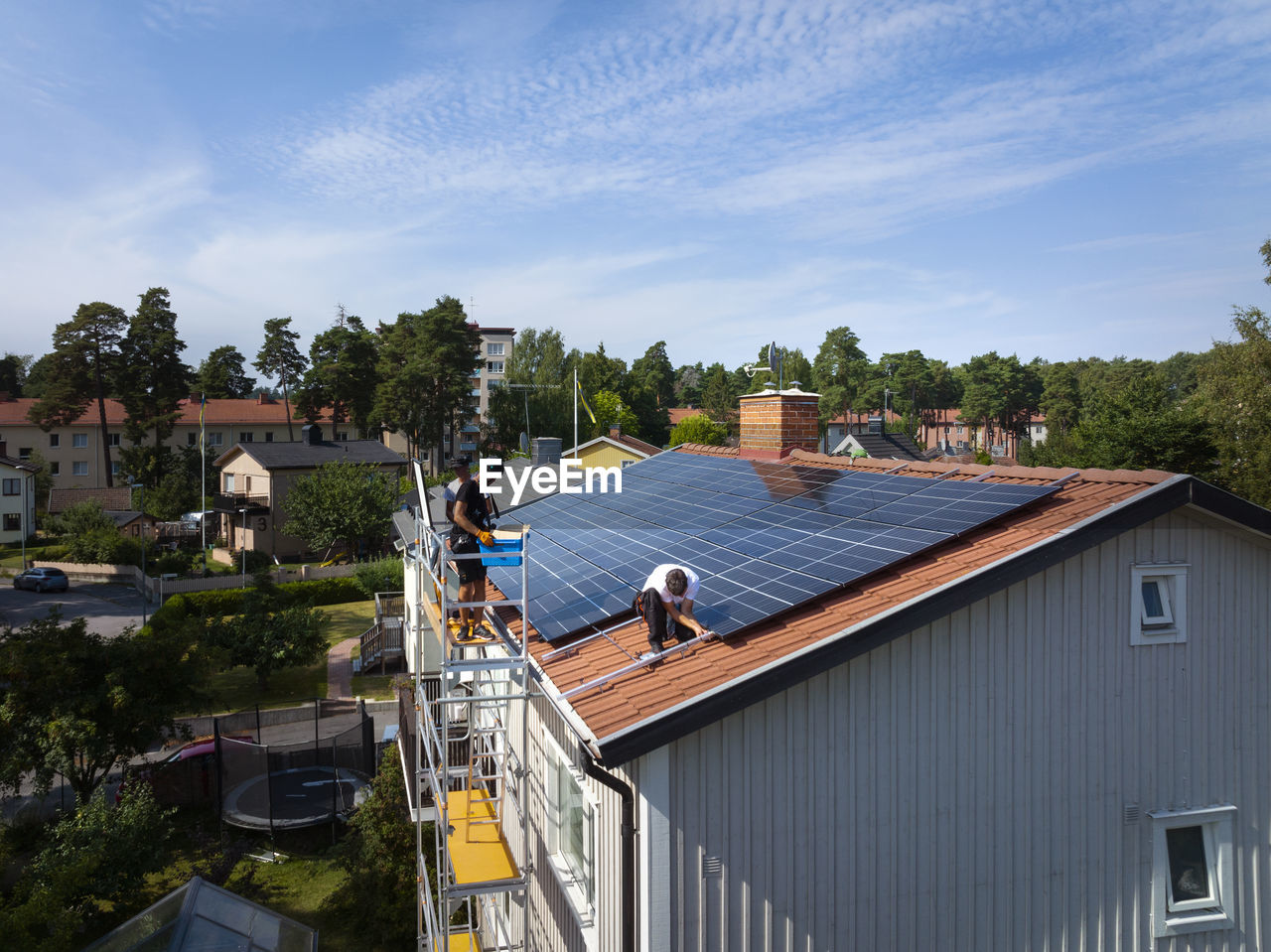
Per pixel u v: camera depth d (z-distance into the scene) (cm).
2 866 1434
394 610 3606
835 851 692
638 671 695
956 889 728
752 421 1598
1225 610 805
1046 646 753
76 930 1555
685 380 19275
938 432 15538
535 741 957
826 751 689
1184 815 786
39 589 4588
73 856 1472
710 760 653
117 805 1756
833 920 691
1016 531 754
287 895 1698
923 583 700
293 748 2117
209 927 1242
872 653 701
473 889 830
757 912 668
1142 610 784
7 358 11125
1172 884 796
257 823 1920
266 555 5075
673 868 643
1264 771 816
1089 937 767
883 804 707
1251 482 3822
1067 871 760
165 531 5894
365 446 6197
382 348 8762
